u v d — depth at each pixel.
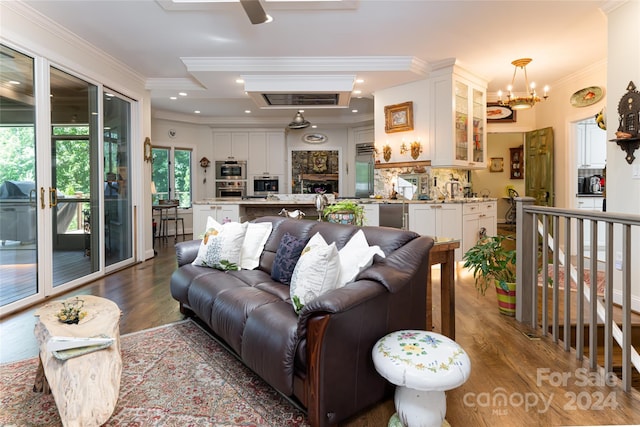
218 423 1.62
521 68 4.88
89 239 4.05
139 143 5.08
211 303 2.28
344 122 7.91
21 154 3.15
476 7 3.24
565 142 5.43
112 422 1.62
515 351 2.31
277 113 7.63
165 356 2.26
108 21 3.46
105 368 1.46
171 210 7.80
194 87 5.31
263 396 1.83
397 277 1.72
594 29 3.69
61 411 1.32
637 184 2.96
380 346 1.58
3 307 2.92
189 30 3.68
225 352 2.32
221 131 8.35
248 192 8.42
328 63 4.49
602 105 4.67
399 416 1.52
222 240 2.85
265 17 2.47
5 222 3.00
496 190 9.77
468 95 4.98
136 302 3.32
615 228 3.15
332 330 1.49
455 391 1.87
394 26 3.62
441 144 4.80
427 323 2.15
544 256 2.57
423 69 4.70
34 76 3.29
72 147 3.78
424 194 5.30
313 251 1.91
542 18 3.46
